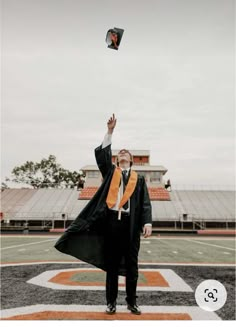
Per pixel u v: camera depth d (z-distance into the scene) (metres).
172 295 3.60
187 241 15.37
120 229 2.81
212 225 28.53
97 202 2.93
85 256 2.89
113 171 2.99
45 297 3.45
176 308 3.08
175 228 27.06
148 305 3.17
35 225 28.16
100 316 2.78
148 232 2.78
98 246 2.93
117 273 2.87
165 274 5.10
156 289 3.91
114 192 2.86
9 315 2.82
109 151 3.00
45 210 29.62
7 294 3.59
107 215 2.86
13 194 34.16
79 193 34.16
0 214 27.78
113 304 2.87
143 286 4.09
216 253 9.12
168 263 6.66
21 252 9.09
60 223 28.00
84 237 2.93
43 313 2.87
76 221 2.88
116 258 2.84
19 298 3.41
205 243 13.91
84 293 3.64
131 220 2.81
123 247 2.85
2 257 7.72
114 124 3.00
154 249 10.48
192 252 9.41
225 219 28.39
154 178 33.41
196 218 28.22
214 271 5.47
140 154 34.91
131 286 2.86
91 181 33.88
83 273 5.08
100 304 3.17
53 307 3.06
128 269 2.85
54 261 6.79
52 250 9.76
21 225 27.94
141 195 2.96
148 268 5.82
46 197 33.16
